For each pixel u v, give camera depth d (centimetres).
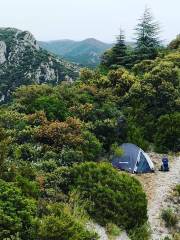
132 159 2278
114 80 3331
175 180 2156
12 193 1338
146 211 1717
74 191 1664
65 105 2692
